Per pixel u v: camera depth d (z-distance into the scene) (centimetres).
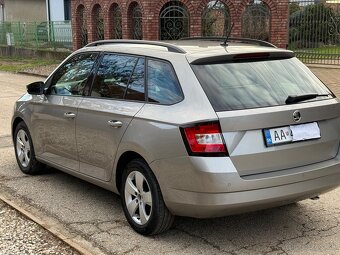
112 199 575
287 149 434
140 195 467
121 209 544
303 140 445
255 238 468
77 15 2316
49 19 3434
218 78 444
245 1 1744
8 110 1202
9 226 493
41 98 616
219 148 409
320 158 460
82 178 555
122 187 489
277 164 432
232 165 409
